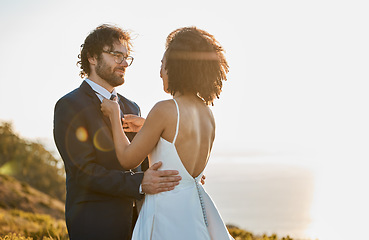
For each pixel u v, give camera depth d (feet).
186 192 12.25
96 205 13.80
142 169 15.75
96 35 14.39
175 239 12.00
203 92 12.32
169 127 12.05
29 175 219.00
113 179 13.03
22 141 230.89
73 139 13.60
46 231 29.50
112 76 14.40
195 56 12.19
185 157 12.20
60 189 219.82
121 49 14.52
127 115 14.94
